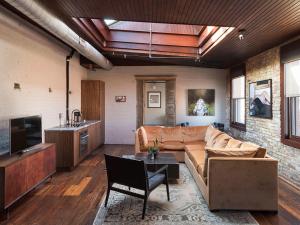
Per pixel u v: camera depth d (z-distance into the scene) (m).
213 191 3.07
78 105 7.28
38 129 4.20
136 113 8.15
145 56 6.80
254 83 5.61
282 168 4.45
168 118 8.11
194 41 5.77
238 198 3.07
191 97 8.04
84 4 3.18
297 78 4.05
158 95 8.21
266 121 5.05
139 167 2.97
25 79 4.32
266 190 3.06
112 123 8.20
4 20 3.72
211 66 7.70
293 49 4.02
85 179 4.41
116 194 3.68
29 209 3.18
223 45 4.68
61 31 3.86
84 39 5.11
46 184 4.14
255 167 3.06
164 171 3.50
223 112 8.00
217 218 2.92
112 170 3.24
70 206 3.27
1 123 3.65
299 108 4.16
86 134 5.89
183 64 7.73
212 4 2.98
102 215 2.99
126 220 2.86
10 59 3.88
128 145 7.93
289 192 3.75
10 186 2.98
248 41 4.37
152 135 6.17
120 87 8.16
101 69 8.14
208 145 5.01
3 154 3.52
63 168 5.07
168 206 3.25
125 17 3.59
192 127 6.28
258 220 2.90
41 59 4.91
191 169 4.59
